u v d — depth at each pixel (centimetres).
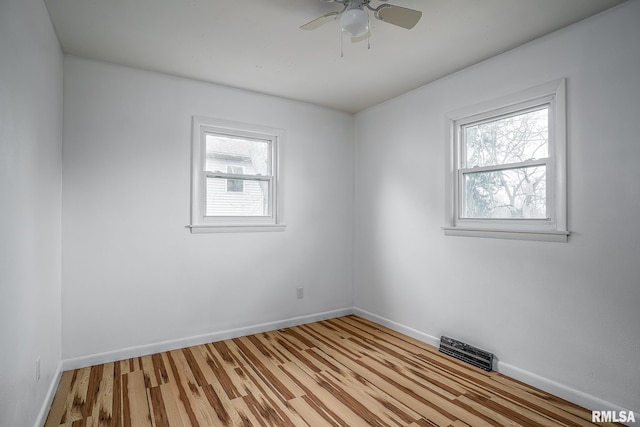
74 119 263
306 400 220
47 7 203
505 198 267
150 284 292
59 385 236
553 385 227
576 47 219
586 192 214
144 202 290
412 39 240
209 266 320
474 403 217
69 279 260
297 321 370
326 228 394
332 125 399
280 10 207
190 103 311
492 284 266
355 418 201
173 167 303
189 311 309
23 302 159
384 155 370
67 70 261
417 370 262
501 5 201
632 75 196
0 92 130
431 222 316
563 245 225
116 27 226
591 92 212
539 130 247
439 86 310
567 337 222
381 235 373
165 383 240
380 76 305
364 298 397
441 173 307
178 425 194
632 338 195
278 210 360
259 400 220
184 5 202
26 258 165
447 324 300
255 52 261
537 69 239
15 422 148
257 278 346
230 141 340
